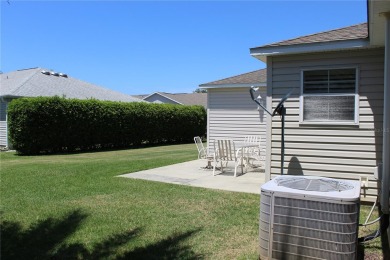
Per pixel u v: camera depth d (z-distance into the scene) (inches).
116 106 735.1
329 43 237.5
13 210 205.9
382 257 140.6
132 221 187.0
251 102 493.4
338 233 117.9
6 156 555.5
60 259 138.4
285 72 261.6
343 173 244.7
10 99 672.4
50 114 607.5
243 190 266.7
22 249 148.1
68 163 417.7
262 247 131.6
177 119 920.9
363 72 236.8
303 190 127.1
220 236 165.0
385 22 173.2
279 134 265.6
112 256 141.3
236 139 503.8
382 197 164.6
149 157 511.2
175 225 181.0
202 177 327.3
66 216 195.0
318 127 252.2
